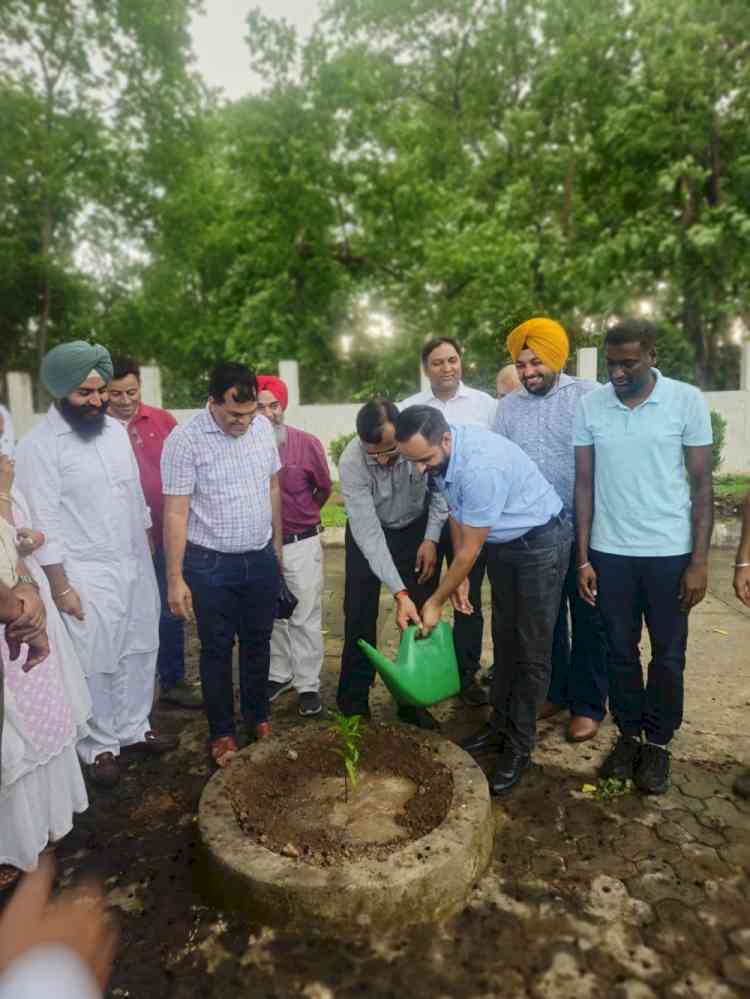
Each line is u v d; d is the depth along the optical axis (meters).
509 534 2.92
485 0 18.44
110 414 3.82
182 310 19.05
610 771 3.12
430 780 2.86
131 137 16.95
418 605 3.69
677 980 2.10
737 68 14.20
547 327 3.30
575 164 17.00
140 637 3.35
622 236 15.02
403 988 2.09
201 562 3.18
